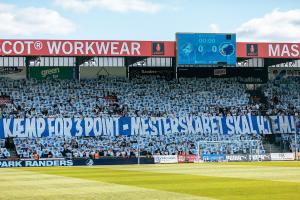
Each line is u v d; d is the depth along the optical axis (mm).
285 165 62875
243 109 92125
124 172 51750
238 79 97438
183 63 85750
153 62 95375
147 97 92250
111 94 91625
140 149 83188
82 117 84125
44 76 91562
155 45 85750
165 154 83312
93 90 91688
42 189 31703
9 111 85250
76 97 89875
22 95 88250
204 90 94938
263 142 89375
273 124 90250
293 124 90875
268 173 45250
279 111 92562
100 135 83875
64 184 35875
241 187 30672
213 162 78438
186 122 87688
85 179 41531
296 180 35906
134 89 93188
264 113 91812
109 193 28188
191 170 53469
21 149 79438
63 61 92188
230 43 87312
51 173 52062
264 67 98125
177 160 78500
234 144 85938
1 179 42844
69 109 87625
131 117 85812
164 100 92125
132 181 38094
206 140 86688
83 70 93188
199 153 83438
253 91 97000
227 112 90812
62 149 80688
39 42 82562
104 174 48750
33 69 91250
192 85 95438
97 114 87500
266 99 95000
